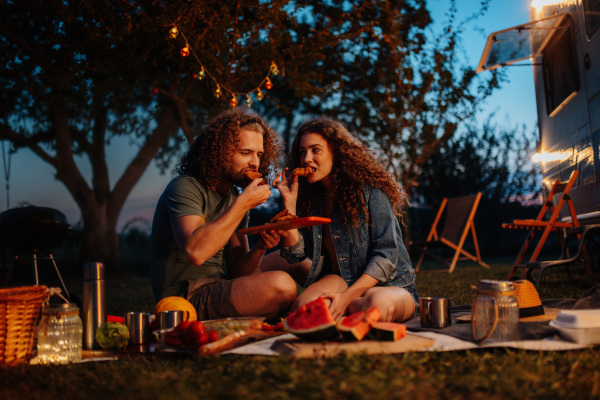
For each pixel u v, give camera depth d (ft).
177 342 7.73
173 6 18.35
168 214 10.09
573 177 17.71
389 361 6.59
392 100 31.22
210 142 10.23
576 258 16.08
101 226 38.06
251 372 6.30
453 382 5.82
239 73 22.86
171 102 27.63
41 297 8.52
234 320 8.59
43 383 6.75
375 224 10.02
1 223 12.84
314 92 26.23
